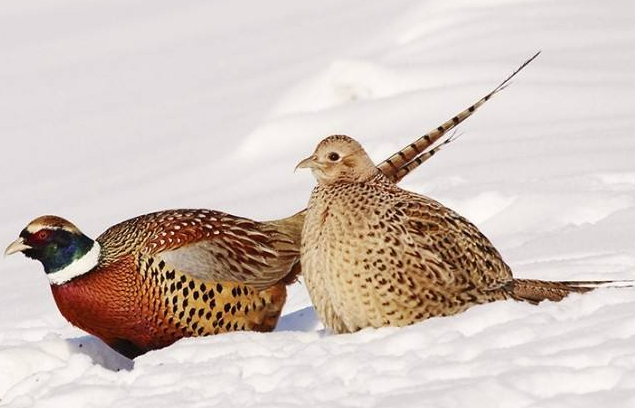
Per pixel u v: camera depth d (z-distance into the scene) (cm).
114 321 1256
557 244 1415
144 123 2809
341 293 1116
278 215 1977
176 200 2230
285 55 3186
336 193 1128
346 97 2567
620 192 1628
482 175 1866
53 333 1327
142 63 3362
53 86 3238
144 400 962
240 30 3569
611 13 2870
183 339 1120
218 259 1278
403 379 908
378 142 2209
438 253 1110
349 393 906
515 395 845
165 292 1253
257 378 970
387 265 1099
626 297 1031
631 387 838
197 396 959
